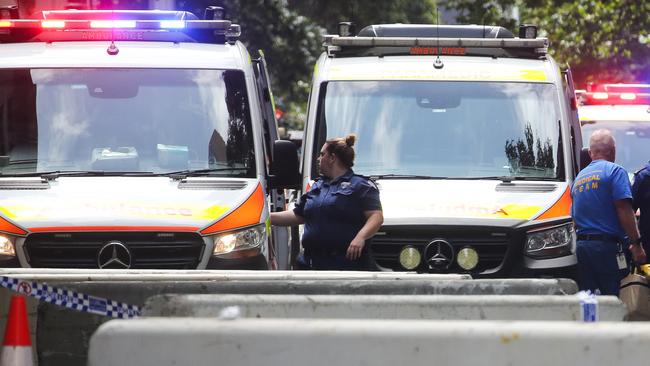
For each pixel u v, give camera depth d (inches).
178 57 1355.8
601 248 1371.8
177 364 457.1
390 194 1376.7
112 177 1285.7
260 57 1563.7
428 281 773.3
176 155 1310.3
